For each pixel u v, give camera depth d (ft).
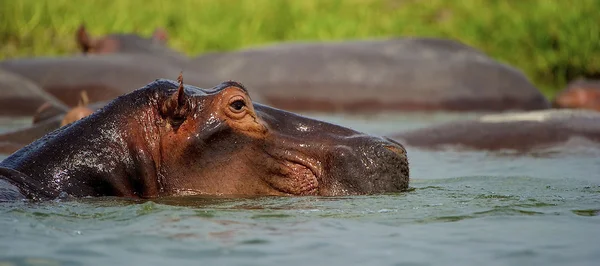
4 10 174.50
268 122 54.19
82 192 50.55
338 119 124.57
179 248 38.47
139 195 52.29
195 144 52.49
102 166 51.37
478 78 150.30
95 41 161.07
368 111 146.92
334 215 46.24
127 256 37.09
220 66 151.43
